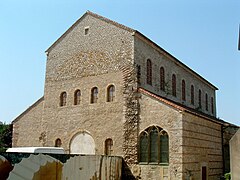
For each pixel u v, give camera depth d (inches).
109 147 981.8
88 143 1027.3
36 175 382.3
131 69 995.3
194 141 911.7
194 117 927.7
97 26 1115.9
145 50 1071.0
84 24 1152.2
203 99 1563.7
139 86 997.2
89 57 1103.0
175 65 1283.2
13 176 340.5
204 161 962.1
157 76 1130.7
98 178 691.4
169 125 877.2
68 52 1162.6
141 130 927.7
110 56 1052.5
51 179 423.5
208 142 1005.8
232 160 206.1
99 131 1011.3
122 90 995.3
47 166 414.0
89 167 628.7
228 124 1182.9
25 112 1204.5
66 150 1067.9
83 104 1071.6
